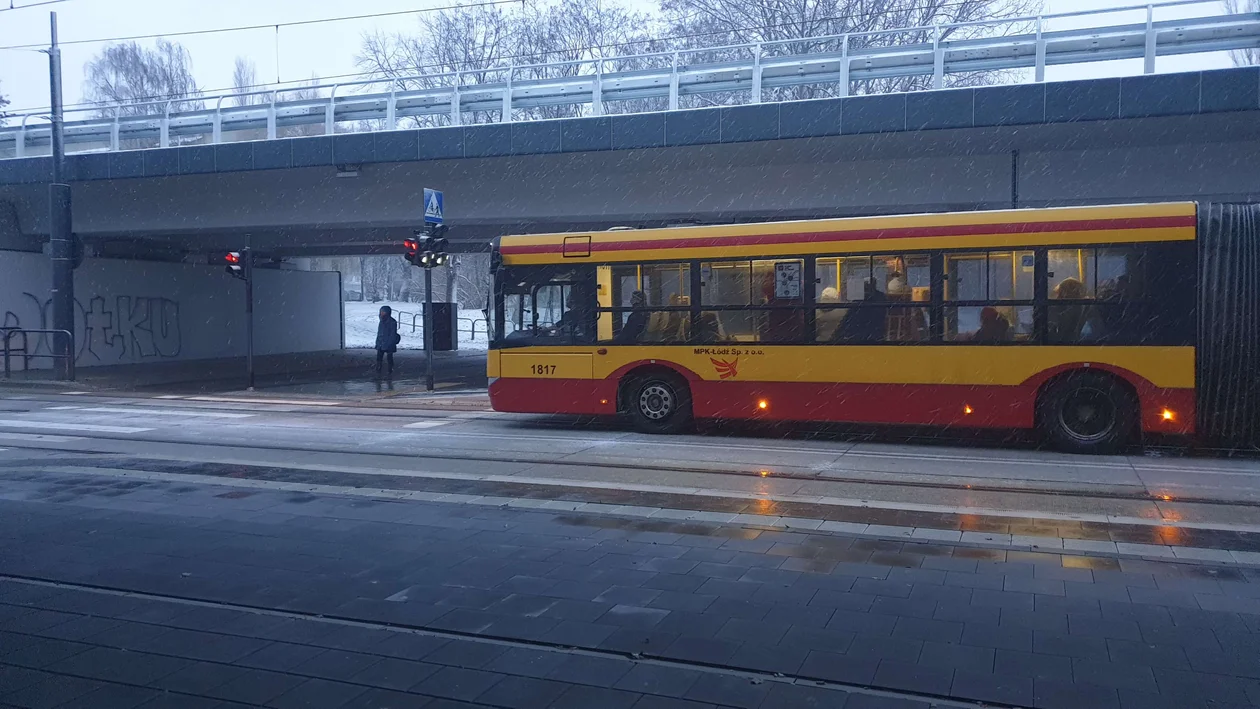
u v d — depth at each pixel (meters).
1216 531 7.88
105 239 31.05
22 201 28.61
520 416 16.69
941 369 12.53
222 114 24.09
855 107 18.09
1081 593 6.16
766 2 33.50
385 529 8.02
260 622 5.70
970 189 19.86
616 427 15.09
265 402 19.78
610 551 7.28
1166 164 18.66
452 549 7.36
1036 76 18.09
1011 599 6.04
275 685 4.75
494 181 23.16
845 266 12.99
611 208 22.55
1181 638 5.32
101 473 10.70
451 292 54.91
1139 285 11.86
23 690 4.71
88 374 27.81
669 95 20.48
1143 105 16.50
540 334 14.55
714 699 4.54
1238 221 11.68
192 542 7.60
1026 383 12.22
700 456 12.07
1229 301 11.61
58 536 7.81
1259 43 17.02
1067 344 12.08
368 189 24.52
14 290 28.44
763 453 12.34
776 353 13.31
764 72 19.91
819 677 4.79
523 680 4.79
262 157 22.73
